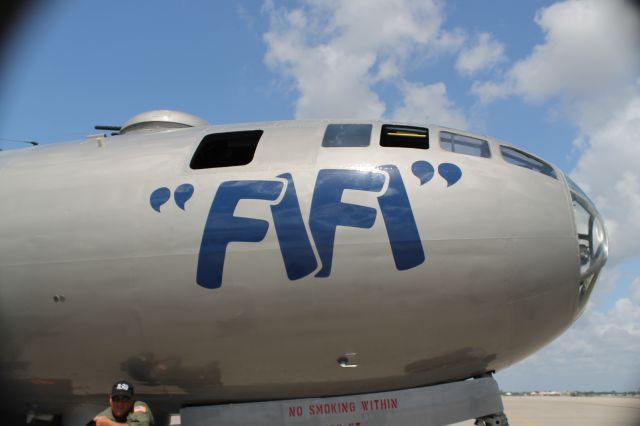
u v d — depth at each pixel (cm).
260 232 752
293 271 741
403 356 771
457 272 743
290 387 811
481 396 824
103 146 893
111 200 799
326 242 743
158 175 810
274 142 830
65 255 785
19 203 824
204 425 830
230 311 752
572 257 792
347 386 809
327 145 816
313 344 759
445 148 820
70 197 814
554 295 786
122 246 773
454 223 752
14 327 799
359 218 749
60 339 796
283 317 748
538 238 771
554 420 2048
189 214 771
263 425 819
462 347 779
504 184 788
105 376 823
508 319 774
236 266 749
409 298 741
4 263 798
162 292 759
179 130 928
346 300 741
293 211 756
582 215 853
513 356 825
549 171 861
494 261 750
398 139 877
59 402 892
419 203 757
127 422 738
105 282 772
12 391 879
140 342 781
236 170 796
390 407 815
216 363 786
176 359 788
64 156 880
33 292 789
